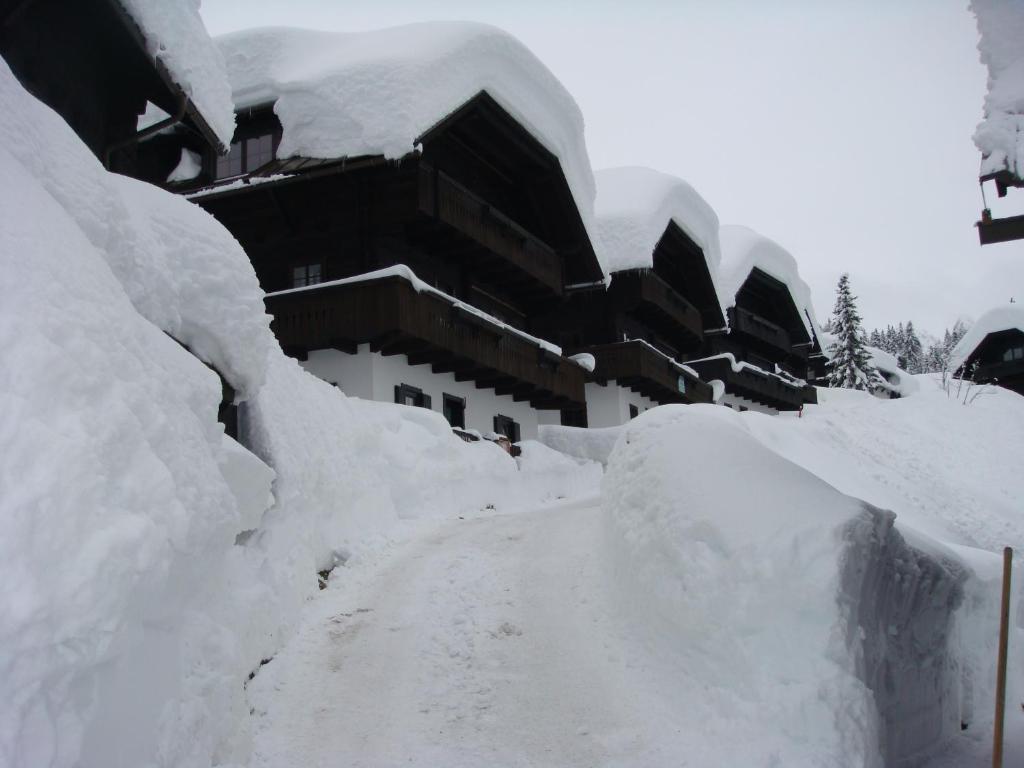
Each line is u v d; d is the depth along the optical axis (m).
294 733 6.32
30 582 3.15
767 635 6.32
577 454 24.08
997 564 9.79
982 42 8.77
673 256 32.31
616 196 29.23
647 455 8.56
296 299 17.25
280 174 17.59
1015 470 21.17
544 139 21.83
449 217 18.61
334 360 17.59
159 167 19.17
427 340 17.20
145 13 8.11
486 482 15.73
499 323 19.89
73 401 3.73
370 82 17.78
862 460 17.97
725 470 7.64
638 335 30.28
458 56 18.53
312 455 9.91
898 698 6.92
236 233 19.45
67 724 3.30
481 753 6.16
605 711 6.75
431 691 7.06
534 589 9.23
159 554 3.89
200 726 5.02
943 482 19.31
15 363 3.51
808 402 44.44
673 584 7.18
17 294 3.73
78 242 4.68
